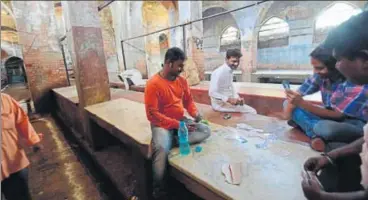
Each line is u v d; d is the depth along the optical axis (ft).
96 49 12.07
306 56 35.42
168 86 6.59
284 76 32.94
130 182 8.40
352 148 3.64
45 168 10.11
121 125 8.52
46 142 13.58
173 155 5.85
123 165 9.78
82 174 9.58
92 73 12.07
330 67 5.91
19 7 19.31
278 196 3.90
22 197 5.90
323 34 33.40
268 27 39.29
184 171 5.13
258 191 4.08
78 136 13.73
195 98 17.10
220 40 45.16
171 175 5.76
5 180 5.51
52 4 21.12
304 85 7.40
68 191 8.29
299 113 7.05
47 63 21.12
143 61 36.83
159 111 6.72
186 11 22.29
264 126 8.06
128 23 34.73
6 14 38.40
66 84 22.53
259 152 5.66
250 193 4.04
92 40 11.84
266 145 6.07
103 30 38.29
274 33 38.91
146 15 39.70
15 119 5.71
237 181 4.42
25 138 5.96
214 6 40.65
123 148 11.64
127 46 35.27
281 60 38.88
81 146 12.74
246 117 9.47
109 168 9.56
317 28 33.99
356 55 2.56
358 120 5.64
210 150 5.96
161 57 43.09
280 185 4.22
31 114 20.58
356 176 3.67
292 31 36.40
